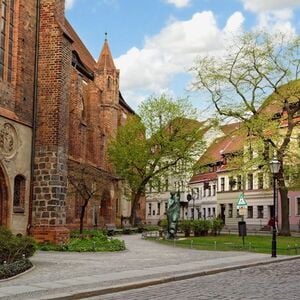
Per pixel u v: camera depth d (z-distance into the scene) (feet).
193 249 99.04
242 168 145.69
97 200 164.14
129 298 42.86
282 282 53.57
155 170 212.23
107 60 203.72
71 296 42.06
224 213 277.23
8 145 86.12
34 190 92.58
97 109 177.17
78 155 147.84
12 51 89.45
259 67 144.46
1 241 58.75
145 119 203.00
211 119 150.00
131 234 170.19
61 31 95.40
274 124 140.26
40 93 94.79
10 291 43.57
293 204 218.18
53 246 88.69
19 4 90.68
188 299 41.75
